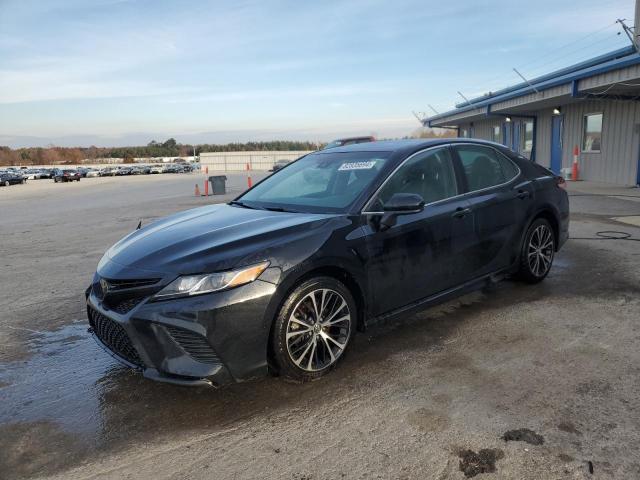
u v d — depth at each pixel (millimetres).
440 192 4281
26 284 6508
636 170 15617
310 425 2928
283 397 3252
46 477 2584
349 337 3588
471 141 4816
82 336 4586
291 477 2488
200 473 2555
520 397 3115
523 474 2426
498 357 3678
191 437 2877
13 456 2775
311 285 3312
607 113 16891
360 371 3547
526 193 4969
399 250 3816
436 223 4078
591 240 7398
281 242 3279
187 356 3021
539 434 2730
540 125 21828
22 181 52812
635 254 6453
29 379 3727
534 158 22469
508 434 2742
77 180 54156
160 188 30484
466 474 2447
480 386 3271
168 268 3115
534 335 4039
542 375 3379
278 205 4223
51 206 20812
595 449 2590
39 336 4613
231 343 3020
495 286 5344
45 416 3189
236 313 3012
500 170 4930
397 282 3842
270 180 4930
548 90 16969
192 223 3893
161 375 3068
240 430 2918
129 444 2844
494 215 4594
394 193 3961
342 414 3021
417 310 4066
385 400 3154
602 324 4203
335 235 3482
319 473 2506
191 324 2957
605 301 4754
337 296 3480
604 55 15844
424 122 34000
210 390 3387
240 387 3402
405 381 3381
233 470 2566
